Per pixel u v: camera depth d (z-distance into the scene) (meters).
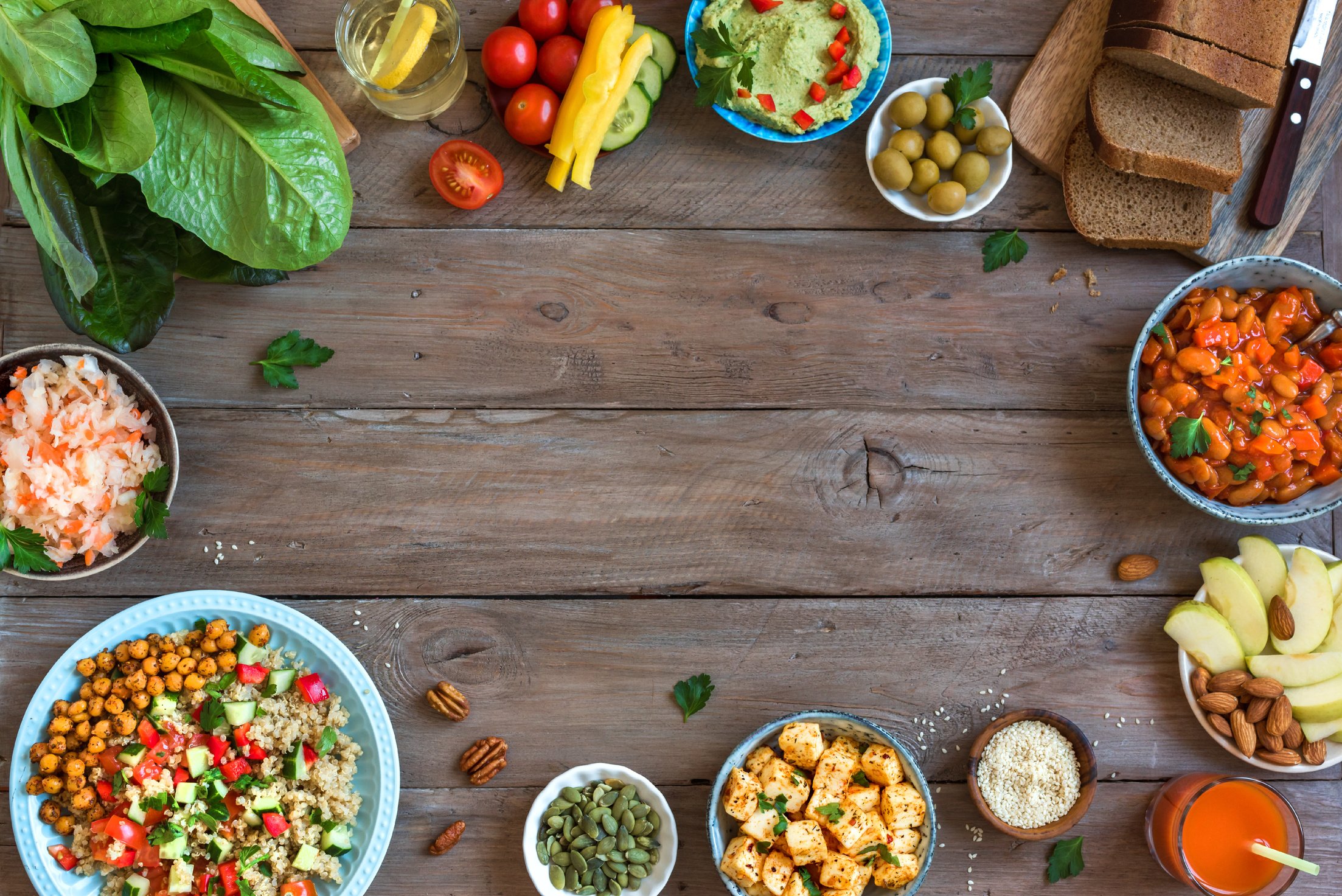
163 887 1.38
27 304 1.49
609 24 1.37
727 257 1.56
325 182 1.36
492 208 1.54
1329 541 1.57
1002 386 1.57
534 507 1.54
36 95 1.17
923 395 1.57
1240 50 1.44
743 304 1.56
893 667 1.55
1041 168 1.56
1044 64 1.54
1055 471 1.57
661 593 1.54
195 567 1.50
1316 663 1.46
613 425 1.55
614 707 1.53
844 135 1.56
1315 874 1.46
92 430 1.38
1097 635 1.56
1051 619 1.56
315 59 1.51
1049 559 1.57
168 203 1.33
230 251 1.36
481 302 1.54
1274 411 1.43
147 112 1.23
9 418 1.39
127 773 1.36
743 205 1.56
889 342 1.57
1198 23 1.42
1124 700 1.56
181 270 1.44
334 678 1.45
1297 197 1.55
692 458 1.56
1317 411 1.44
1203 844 1.46
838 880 1.37
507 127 1.48
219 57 1.24
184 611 1.41
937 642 1.55
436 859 1.50
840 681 1.54
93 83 1.20
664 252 1.55
